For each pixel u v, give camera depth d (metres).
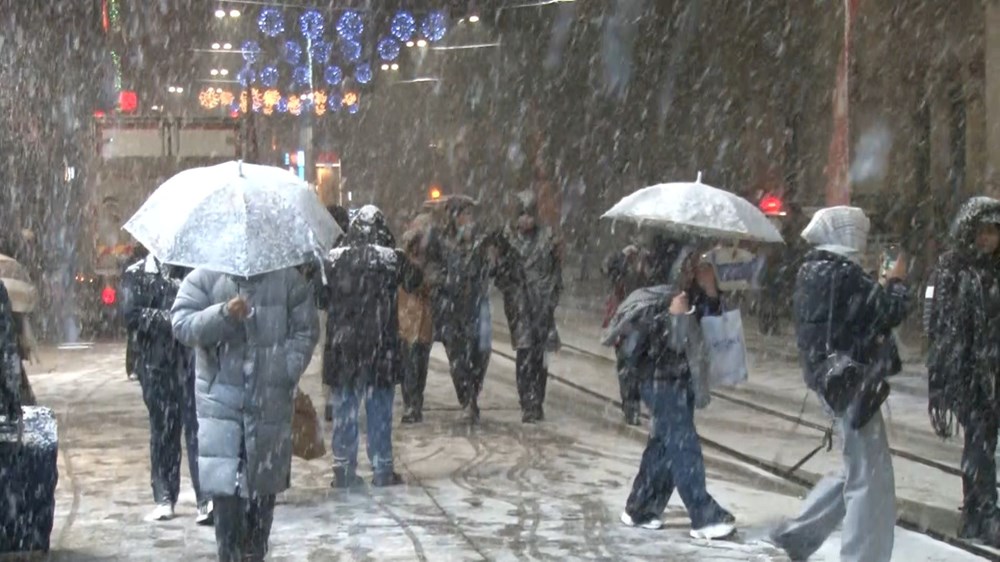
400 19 43.34
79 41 27.42
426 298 12.32
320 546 7.43
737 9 26.95
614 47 33.88
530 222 12.50
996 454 8.46
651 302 7.60
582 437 11.47
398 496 8.92
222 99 41.28
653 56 32.12
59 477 9.63
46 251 21.91
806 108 23.75
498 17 40.72
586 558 7.11
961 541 7.27
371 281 9.12
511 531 7.80
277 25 42.12
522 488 9.17
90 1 27.27
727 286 18.47
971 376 7.14
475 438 11.48
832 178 17.33
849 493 6.21
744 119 27.08
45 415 7.41
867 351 6.15
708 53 28.94
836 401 6.04
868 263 16.19
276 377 6.27
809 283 6.14
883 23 19.77
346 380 9.15
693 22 29.50
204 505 8.01
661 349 7.56
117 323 21.95
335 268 9.09
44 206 22.55
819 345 6.13
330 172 19.09
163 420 8.06
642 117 33.16
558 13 37.62
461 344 12.38
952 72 18.73
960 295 7.13
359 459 10.60
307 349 6.40
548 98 38.78
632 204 7.87
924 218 18.91
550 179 38.44
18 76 25.73
